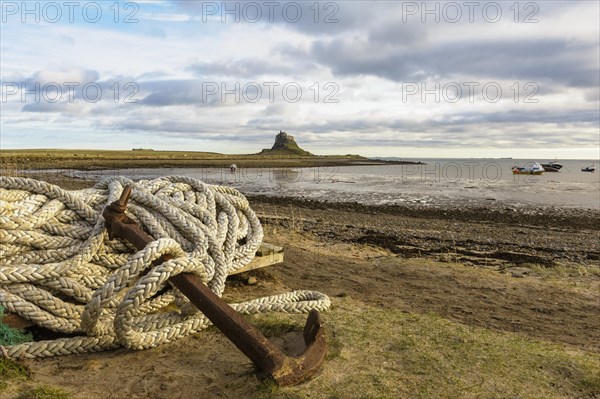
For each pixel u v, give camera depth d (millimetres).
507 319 5797
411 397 3348
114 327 3715
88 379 3463
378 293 6613
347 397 3287
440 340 4398
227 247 5406
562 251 12406
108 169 57500
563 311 6348
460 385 3564
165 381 3469
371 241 11727
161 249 3887
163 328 4184
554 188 37906
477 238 14242
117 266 4648
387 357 3973
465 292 6980
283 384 3334
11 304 3895
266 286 6281
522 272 8672
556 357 4199
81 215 4824
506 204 25031
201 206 5559
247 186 35094
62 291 4172
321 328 3873
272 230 12219
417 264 8602
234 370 3652
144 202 5086
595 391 3643
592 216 20578
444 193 31406
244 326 3502
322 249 9891
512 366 3951
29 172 44062
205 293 3682
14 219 4324
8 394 3100
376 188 35094
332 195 28828
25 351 3684
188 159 104062
